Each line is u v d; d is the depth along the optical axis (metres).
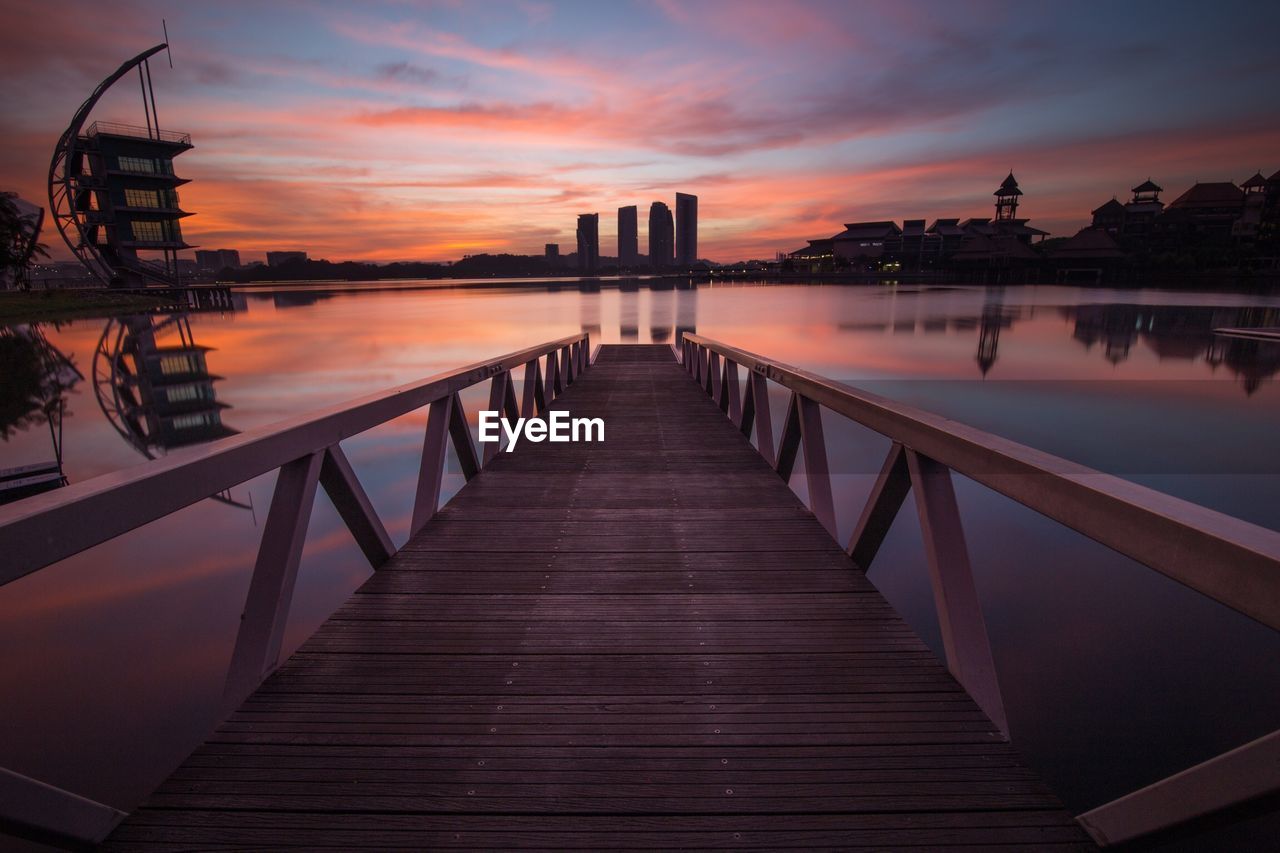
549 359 6.97
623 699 1.65
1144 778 2.43
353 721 1.55
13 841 1.87
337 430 1.96
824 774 1.37
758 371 4.22
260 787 1.33
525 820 1.25
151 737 2.83
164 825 1.22
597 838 1.21
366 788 1.33
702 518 3.14
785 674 1.75
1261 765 0.81
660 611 2.14
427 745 1.46
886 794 1.31
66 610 4.29
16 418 16.88
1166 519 0.90
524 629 2.02
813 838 1.21
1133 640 3.55
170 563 5.25
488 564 2.55
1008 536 5.28
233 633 3.97
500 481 3.87
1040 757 2.54
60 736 2.85
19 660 3.58
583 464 4.34
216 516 6.79
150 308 60.88
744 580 2.39
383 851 1.17
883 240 126.56
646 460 4.45
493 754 1.43
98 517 1.04
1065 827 1.21
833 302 61.09
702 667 1.79
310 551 5.25
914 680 1.71
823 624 2.04
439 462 3.10
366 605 2.18
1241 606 0.77
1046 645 3.51
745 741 1.48
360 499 2.27
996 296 69.56
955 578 1.72
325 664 1.80
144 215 67.81
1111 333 34.88
